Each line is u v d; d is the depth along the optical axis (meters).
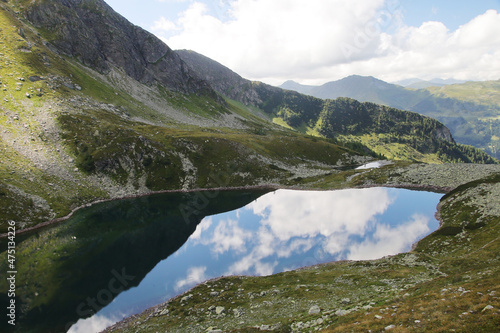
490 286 21.58
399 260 47.94
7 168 89.06
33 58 147.25
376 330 19.52
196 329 32.81
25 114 115.25
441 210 80.62
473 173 108.81
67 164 105.94
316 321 26.14
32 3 183.12
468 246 50.28
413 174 122.19
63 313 42.03
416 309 21.06
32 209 80.50
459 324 16.52
